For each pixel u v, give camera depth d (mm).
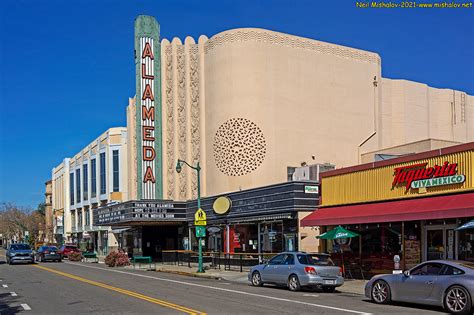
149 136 43938
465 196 18109
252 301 15484
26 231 109938
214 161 39844
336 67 42844
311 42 41875
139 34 44688
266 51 39719
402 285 14633
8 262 42406
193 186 42281
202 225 29891
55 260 48281
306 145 40344
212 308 13805
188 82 43219
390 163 22000
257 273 21219
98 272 30531
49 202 114438
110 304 14898
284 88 40062
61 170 85438
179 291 18656
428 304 13953
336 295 18000
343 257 24656
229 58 39719
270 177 38438
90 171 66688
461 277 13133
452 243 19344
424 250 20562
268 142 38750
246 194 32688
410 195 20750
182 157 43375
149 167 43625
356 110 43375
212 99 40656
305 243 27625
